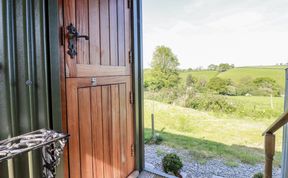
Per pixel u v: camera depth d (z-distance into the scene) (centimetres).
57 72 111
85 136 133
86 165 135
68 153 119
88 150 137
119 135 173
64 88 116
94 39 140
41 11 105
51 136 88
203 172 265
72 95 122
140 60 202
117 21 167
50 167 90
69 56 119
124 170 182
